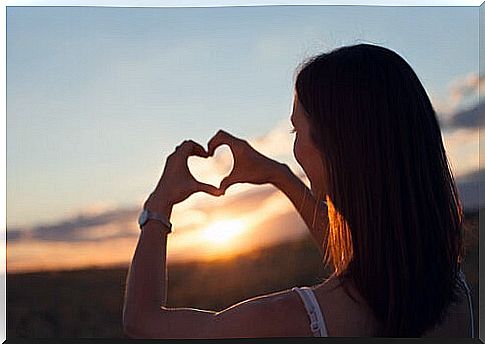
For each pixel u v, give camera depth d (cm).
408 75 178
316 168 183
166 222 210
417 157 175
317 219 206
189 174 216
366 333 169
